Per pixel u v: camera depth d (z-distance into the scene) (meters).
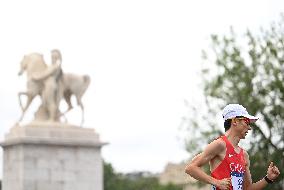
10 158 50.78
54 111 50.72
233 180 12.53
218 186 12.30
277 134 46.28
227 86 48.06
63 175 50.56
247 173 12.94
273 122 46.28
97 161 51.53
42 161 50.09
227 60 48.06
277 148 46.16
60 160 50.56
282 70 47.38
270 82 47.03
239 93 47.41
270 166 13.03
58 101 50.94
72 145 50.88
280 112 46.19
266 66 47.44
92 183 51.22
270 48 47.59
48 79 50.59
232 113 12.66
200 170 12.47
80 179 51.00
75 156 50.97
